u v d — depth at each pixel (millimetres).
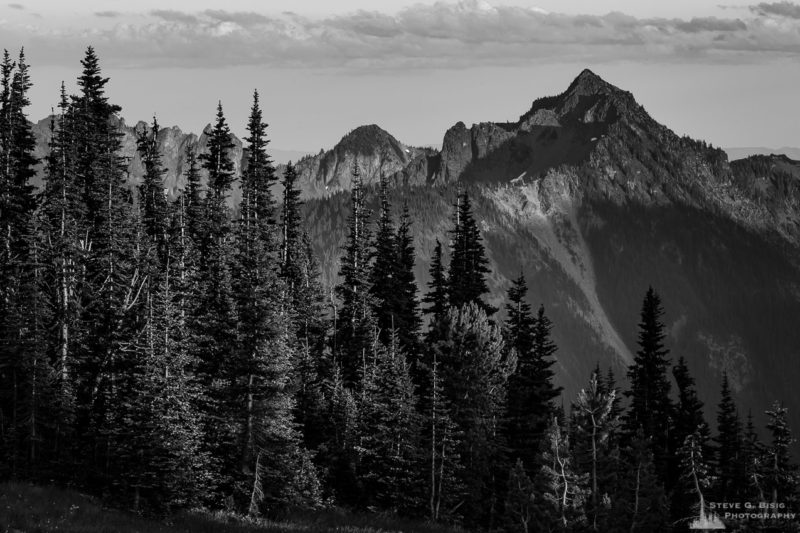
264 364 49312
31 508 37531
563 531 54969
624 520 58094
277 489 52344
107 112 69812
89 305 57906
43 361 51844
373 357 70750
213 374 52906
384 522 55438
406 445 58531
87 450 51719
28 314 52625
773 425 59375
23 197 67000
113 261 60688
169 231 70125
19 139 67938
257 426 49500
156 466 44344
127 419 44656
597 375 64875
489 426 66500
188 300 59250
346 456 63156
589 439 58500
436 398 58938
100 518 39531
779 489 59062
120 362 51625
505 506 59875
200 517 45875
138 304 56969
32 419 50844
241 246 66438
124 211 64062
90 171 66875
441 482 58594
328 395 68312
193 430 48188
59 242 57406
